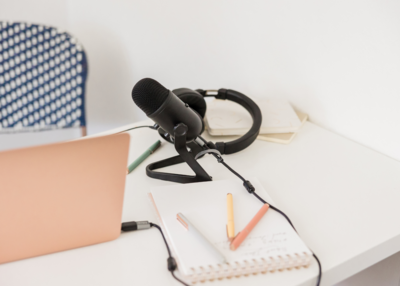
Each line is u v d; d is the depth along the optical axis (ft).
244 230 1.74
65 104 4.05
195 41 3.77
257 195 2.02
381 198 2.17
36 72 3.90
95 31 4.42
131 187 2.19
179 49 3.93
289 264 1.62
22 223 1.53
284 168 2.45
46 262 1.64
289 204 2.08
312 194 2.18
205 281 1.56
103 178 1.53
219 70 3.76
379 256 1.86
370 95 2.60
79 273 1.59
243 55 3.47
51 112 4.04
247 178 2.30
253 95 3.58
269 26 3.13
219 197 2.02
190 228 1.74
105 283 1.54
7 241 1.55
